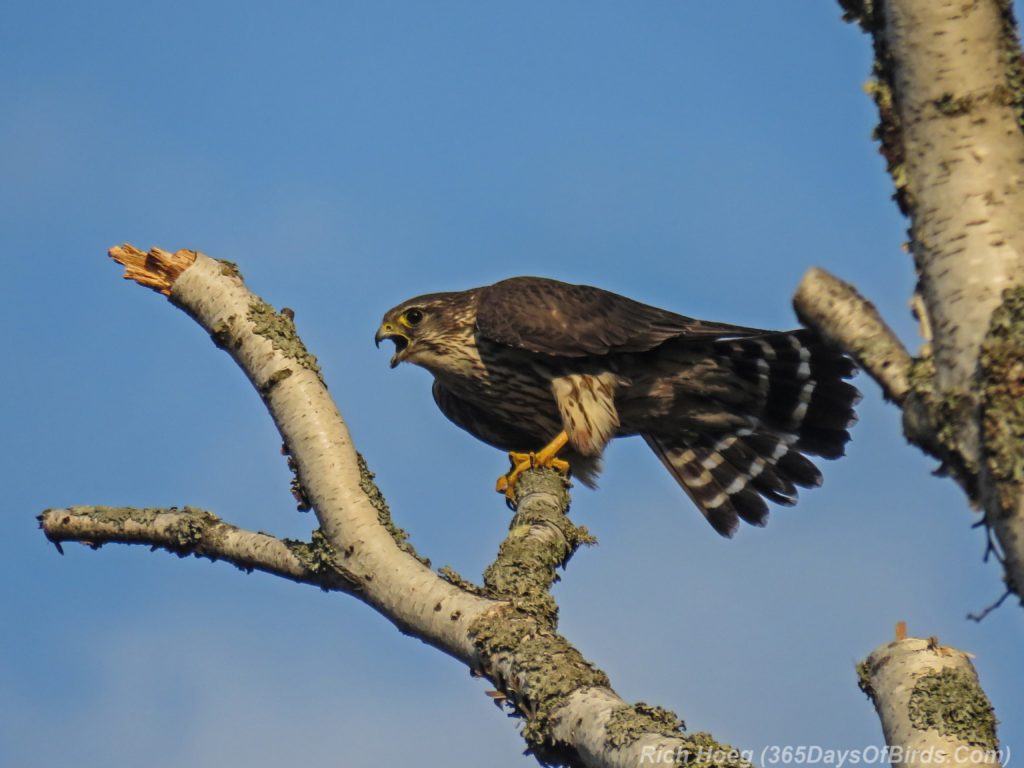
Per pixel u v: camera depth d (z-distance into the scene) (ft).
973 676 25.48
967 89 20.48
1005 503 19.07
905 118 21.03
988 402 19.40
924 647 26.02
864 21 21.80
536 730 26.43
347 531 31.71
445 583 30.55
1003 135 20.45
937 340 20.38
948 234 20.39
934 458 21.09
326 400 33.53
